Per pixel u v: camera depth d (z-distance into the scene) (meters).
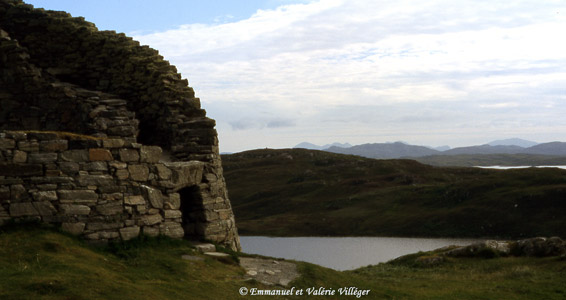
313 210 112.94
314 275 16.09
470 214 90.81
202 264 14.83
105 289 10.53
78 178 14.64
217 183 20.47
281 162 173.50
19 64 22.08
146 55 24.22
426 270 26.12
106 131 20.14
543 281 20.70
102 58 24.64
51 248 12.77
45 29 24.48
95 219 14.73
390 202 109.69
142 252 14.54
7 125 21.98
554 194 91.31
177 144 20.95
